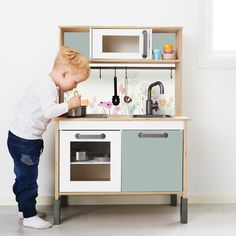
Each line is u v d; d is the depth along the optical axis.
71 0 2.82
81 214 2.59
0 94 2.82
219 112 2.89
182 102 2.88
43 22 2.82
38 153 2.38
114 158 2.38
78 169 2.39
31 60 2.82
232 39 2.98
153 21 2.85
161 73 2.86
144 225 2.35
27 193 2.32
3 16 2.80
